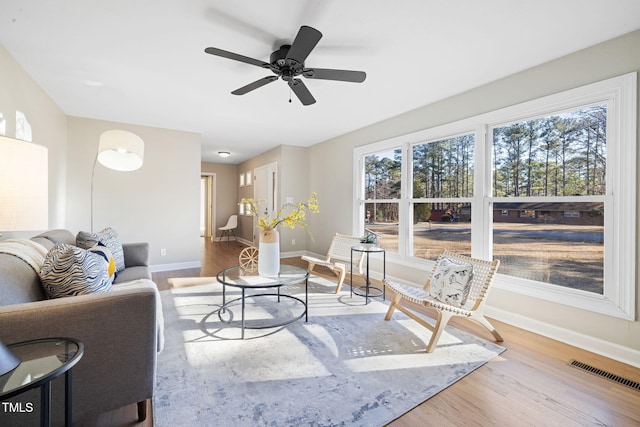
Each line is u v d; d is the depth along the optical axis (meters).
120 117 4.05
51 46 2.21
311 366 1.94
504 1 1.72
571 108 2.34
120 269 2.69
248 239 7.58
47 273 1.44
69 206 3.97
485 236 2.91
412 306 3.10
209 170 8.38
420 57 2.38
